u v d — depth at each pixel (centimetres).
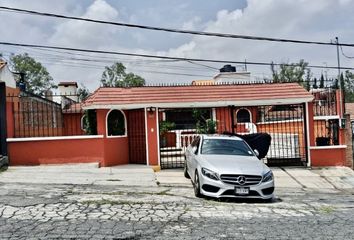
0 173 1288
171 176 1422
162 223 746
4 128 1441
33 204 859
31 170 1363
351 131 1700
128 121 1677
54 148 1479
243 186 968
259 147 1509
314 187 1328
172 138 2112
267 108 2141
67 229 689
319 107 1848
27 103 1819
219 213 840
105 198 951
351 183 1397
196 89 1683
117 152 1605
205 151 1137
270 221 787
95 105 1499
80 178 1255
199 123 2133
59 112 2312
